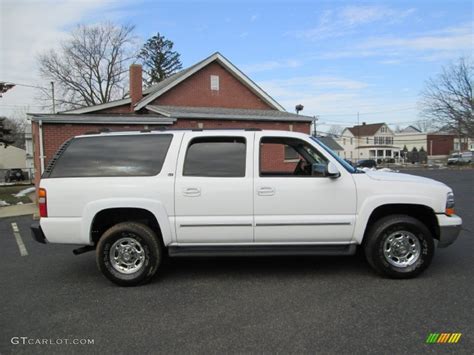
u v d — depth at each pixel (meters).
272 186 4.80
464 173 31.50
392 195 4.84
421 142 80.62
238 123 18.31
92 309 4.15
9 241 7.98
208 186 4.79
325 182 4.83
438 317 3.75
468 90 45.19
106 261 4.85
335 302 4.17
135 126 14.74
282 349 3.21
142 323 3.77
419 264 4.85
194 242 4.87
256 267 5.53
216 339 3.41
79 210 4.80
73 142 5.07
